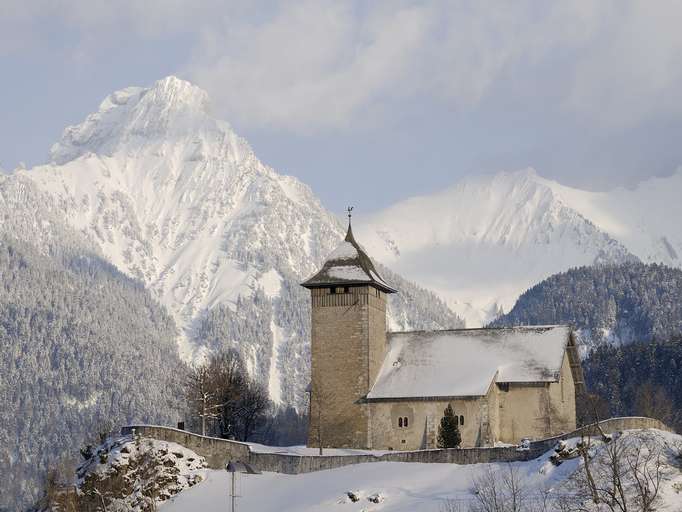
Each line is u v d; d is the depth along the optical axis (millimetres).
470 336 164625
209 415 177625
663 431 128750
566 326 162500
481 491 119750
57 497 147875
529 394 155750
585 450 116562
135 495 144000
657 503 112062
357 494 127688
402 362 163750
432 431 156000
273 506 132750
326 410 162000
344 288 163750
